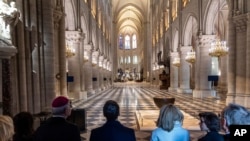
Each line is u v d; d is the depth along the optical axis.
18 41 6.56
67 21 15.34
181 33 21.36
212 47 13.70
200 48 16.17
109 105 2.69
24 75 6.71
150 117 8.26
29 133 2.59
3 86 5.80
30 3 7.40
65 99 2.74
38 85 7.65
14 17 5.88
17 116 2.61
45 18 8.11
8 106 5.92
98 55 25.00
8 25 5.74
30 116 2.68
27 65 7.09
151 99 16.38
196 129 6.94
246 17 10.35
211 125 2.54
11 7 5.73
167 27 29.50
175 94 20.20
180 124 2.58
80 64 16.06
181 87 21.62
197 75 16.75
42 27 8.10
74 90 15.55
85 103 14.06
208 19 15.55
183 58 21.06
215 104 12.92
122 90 27.64
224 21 20.98
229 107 2.41
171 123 2.48
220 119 2.83
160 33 34.19
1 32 5.52
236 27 11.03
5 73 5.83
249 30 10.29
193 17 18.09
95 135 2.57
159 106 8.07
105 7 35.59
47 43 8.18
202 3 15.99
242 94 10.71
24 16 6.99
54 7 9.62
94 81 23.84
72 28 15.50
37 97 7.55
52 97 8.30
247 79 10.38
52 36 8.38
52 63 8.34
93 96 18.94
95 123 8.36
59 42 10.28
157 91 24.98
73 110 7.13
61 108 2.67
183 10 20.69
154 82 39.09
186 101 14.42
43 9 8.07
